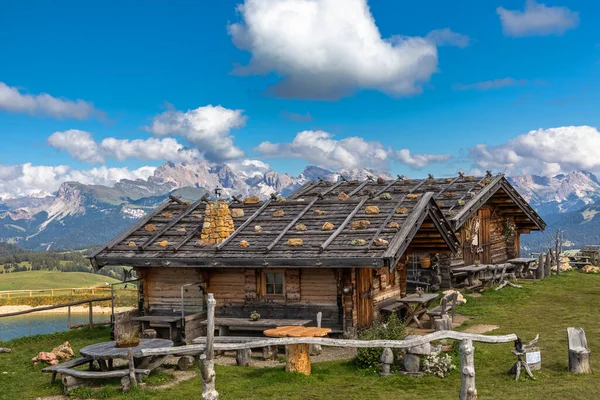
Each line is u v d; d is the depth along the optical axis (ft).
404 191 105.40
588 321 67.05
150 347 49.75
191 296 70.03
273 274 66.59
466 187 102.83
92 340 71.26
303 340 47.06
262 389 45.19
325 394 43.62
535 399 39.96
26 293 297.12
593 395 40.34
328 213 70.44
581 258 129.80
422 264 96.37
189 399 43.29
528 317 71.92
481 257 109.91
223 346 47.06
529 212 121.08
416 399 41.45
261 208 74.79
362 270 65.82
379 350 50.37
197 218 75.87
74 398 45.60
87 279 518.37
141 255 68.90
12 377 53.52
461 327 67.72
